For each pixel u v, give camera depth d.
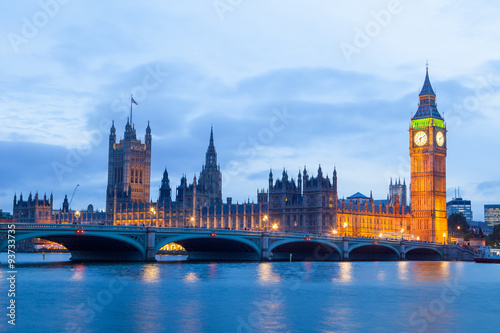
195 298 96.25
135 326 73.69
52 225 148.50
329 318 80.12
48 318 77.75
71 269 145.88
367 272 156.62
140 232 170.25
